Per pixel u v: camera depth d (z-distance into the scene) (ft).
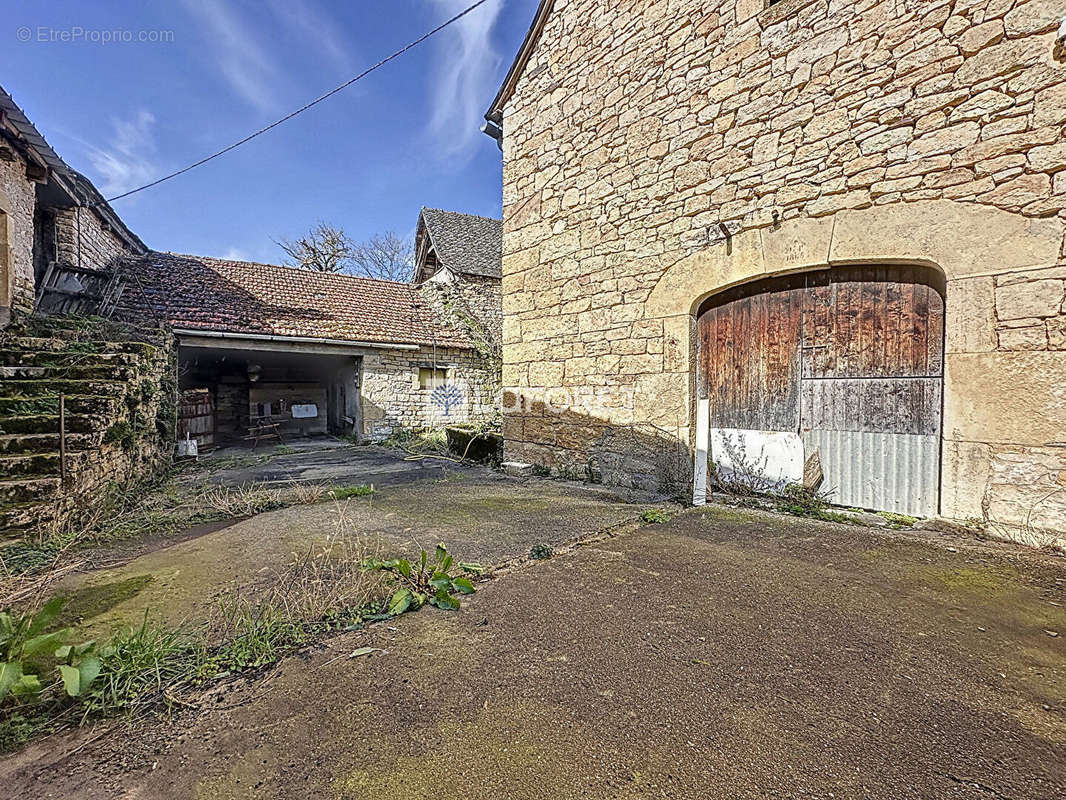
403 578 8.20
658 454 15.81
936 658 5.96
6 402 12.94
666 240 15.49
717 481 15.16
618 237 16.76
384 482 18.78
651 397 15.97
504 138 20.77
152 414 19.34
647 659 5.98
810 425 13.39
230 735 4.66
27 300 19.60
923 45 10.87
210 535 11.35
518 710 5.00
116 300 27.20
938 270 11.04
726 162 14.07
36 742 4.58
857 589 8.05
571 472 18.52
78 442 12.48
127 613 7.25
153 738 4.64
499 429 28.63
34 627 5.42
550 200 18.97
